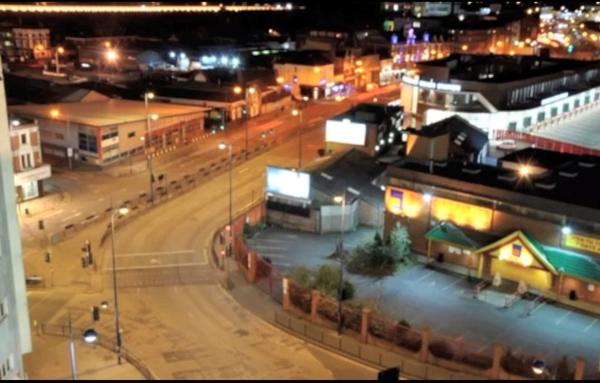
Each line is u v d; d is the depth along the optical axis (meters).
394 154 98.69
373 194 78.75
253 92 130.12
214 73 137.75
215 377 43.34
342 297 54.12
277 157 102.50
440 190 63.22
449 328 51.72
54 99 116.19
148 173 92.75
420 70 122.12
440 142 85.69
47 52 182.62
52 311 53.09
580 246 55.47
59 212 76.31
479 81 111.25
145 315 52.81
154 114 103.12
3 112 42.84
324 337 49.12
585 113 128.50
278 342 48.88
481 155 89.50
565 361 43.97
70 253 65.12
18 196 78.50
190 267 62.75
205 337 49.41
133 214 76.12
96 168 93.62
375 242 65.56
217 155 102.88
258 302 55.66
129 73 156.75
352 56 161.62
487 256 60.22
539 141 103.75
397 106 112.44
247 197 83.56
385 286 59.16
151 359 45.78
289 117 131.50
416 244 65.56
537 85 119.00
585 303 55.19
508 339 50.19
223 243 68.56
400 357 46.12
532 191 58.81
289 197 74.38
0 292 38.12
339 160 85.94
